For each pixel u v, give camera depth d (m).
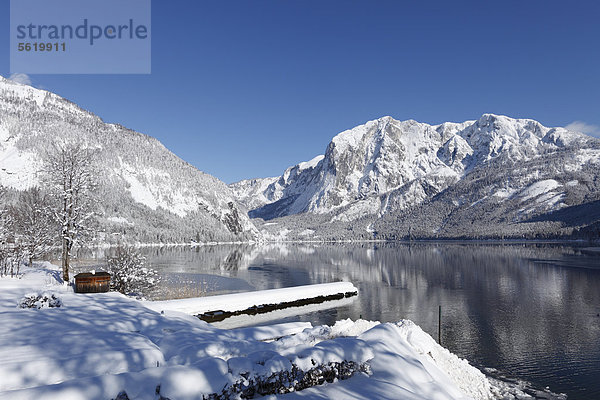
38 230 35.88
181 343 9.76
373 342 9.92
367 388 7.80
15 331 9.74
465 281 52.44
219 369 6.68
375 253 135.00
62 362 7.04
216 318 28.62
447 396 8.88
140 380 5.94
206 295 36.12
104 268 30.59
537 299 37.72
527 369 17.98
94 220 31.27
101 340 9.06
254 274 61.06
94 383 5.57
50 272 32.84
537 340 23.17
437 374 10.53
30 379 6.47
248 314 31.14
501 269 67.56
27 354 7.59
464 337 23.92
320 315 30.94
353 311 32.62
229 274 59.50
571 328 26.09
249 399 6.86
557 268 66.75
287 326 16.16
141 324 12.48
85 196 30.08
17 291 19.78
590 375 17.09
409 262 88.75
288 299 35.03
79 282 21.45
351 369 8.49
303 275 60.97
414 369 9.30
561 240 195.75
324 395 7.27
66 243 28.09
